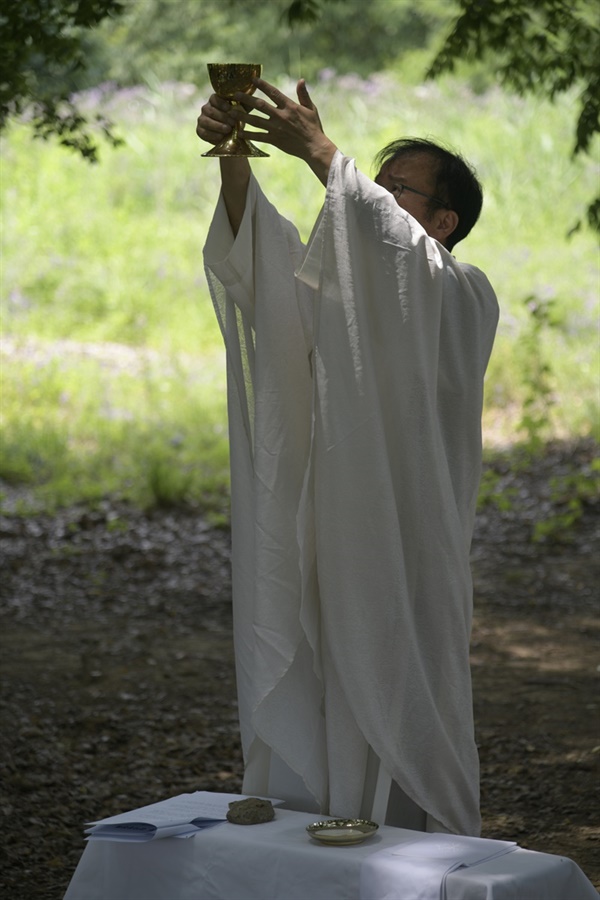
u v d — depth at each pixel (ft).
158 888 16.31
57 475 65.10
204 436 70.44
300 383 18.74
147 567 51.88
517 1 38.65
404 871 14.78
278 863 15.51
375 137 119.96
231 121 17.69
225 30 145.07
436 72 40.96
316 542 17.74
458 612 17.84
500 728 33.06
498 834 25.76
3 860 23.94
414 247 17.22
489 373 77.51
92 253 103.14
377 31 147.64
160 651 40.78
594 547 54.60
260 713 18.04
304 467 18.66
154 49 145.59
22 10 33.65
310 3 40.47
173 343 89.15
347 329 17.37
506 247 98.53
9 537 55.26
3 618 44.55
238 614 18.92
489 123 119.65
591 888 15.67
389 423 17.65
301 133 17.48
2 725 32.14
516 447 67.97
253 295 18.75
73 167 115.24
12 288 96.89
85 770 29.43
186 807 17.37
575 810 26.99
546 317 66.23
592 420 70.33
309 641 17.76
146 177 115.24
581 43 39.96
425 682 17.56
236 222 18.54
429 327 17.47
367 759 17.90
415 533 17.63
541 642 41.96
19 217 107.04
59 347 86.89
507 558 53.57
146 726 32.96
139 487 61.82
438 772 17.65
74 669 38.24
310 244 17.51
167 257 100.78
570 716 33.91
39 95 37.81
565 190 108.58
